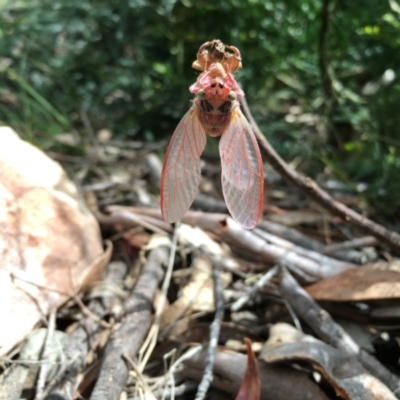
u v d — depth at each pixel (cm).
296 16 34
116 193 30
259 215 15
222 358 18
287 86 39
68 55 39
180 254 24
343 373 16
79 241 21
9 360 17
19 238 20
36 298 19
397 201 29
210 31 35
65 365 17
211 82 14
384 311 20
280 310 21
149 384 18
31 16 38
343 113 34
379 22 32
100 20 37
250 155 15
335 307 21
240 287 23
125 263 24
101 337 19
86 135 37
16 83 38
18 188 21
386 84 34
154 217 25
